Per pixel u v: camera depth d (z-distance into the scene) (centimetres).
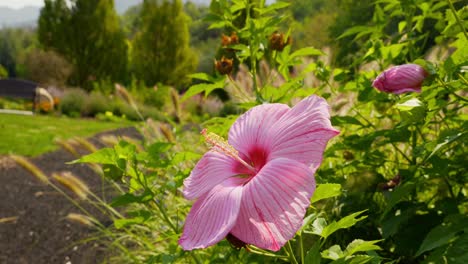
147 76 899
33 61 884
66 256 146
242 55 81
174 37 888
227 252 70
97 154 55
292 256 44
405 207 63
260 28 76
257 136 44
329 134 38
